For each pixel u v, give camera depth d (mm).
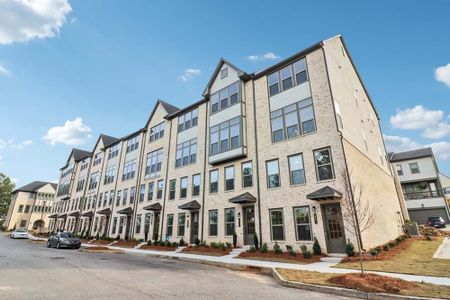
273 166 16688
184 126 24797
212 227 19094
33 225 64750
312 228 13992
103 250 20016
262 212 16312
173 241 21719
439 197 34156
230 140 19281
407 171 38688
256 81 19453
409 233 22844
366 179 16422
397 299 6250
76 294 6441
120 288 7199
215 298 6414
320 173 14500
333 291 7129
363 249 12477
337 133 14375
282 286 8094
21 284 7367
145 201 26641
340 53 19266
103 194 34094
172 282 8258
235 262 12414
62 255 15859
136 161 30078
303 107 16266
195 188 21516
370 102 25703
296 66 17359
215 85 21953
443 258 11375
